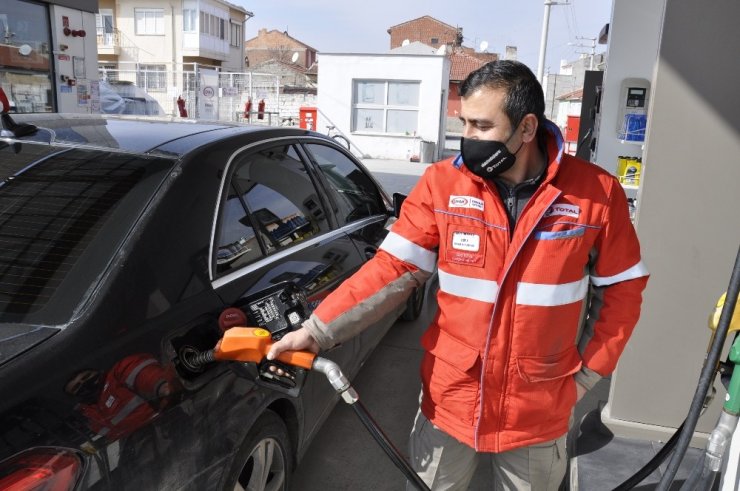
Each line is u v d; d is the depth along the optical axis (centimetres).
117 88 1950
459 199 159
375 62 1867
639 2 434
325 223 304
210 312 189
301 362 162
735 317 156
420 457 184
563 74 4197
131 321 165
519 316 157
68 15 891
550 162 157
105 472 141
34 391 136
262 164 263
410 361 409
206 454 175
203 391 176
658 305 264
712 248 253
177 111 2466
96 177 203
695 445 274
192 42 3947
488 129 150
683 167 247
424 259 168
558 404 168
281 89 3706
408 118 1895
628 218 163
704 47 236
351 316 165
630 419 281
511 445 167
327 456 302
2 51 794
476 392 165
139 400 155
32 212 190
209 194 213
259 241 238
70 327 154
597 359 167
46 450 130
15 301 162
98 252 175
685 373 269
